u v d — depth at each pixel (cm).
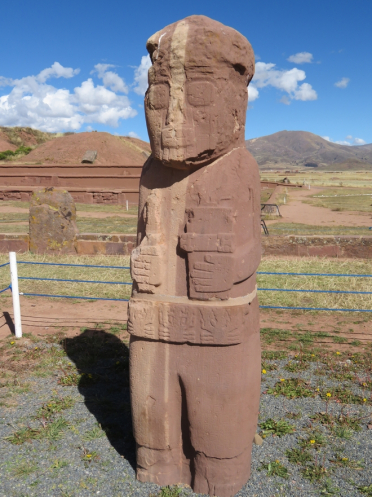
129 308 291
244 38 279
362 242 1014
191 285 278
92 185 2488
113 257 1015
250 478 310
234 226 276
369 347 538
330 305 685
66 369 489
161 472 303
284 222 1614
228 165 279
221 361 278
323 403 416
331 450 344
